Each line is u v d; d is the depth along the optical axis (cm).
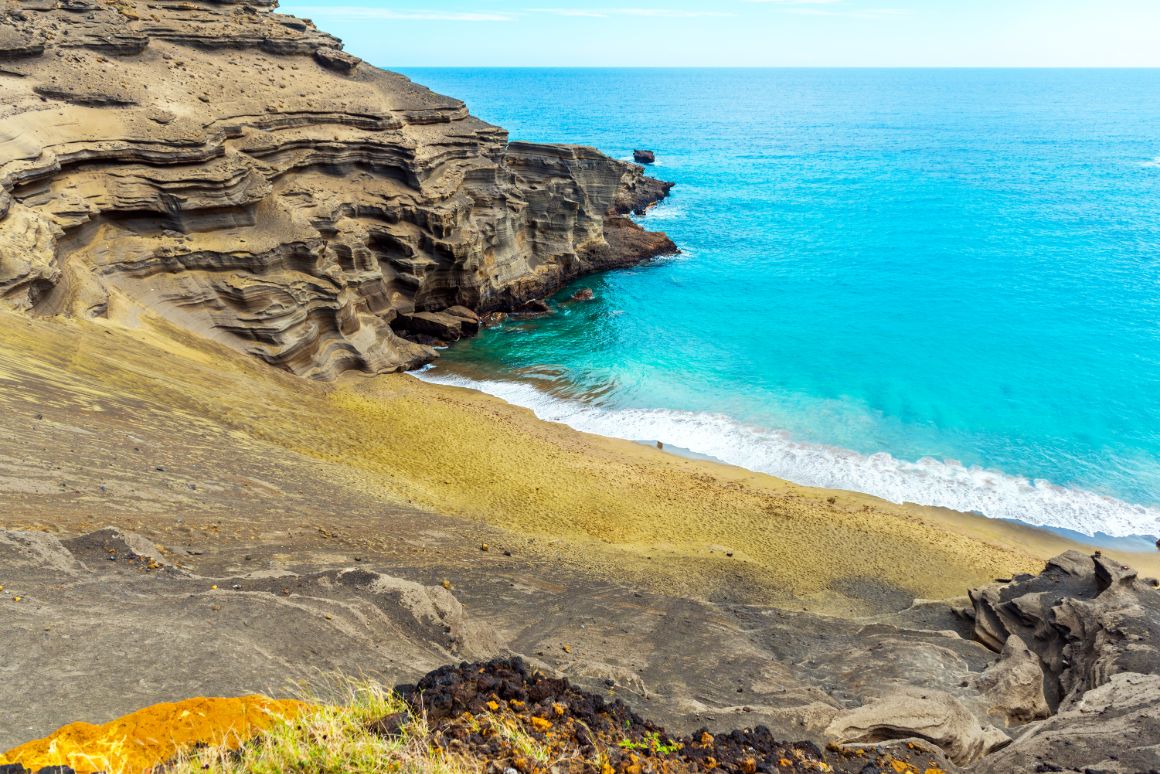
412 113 5881
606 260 7525
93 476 2016
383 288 5131
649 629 1922
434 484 3256
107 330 3441
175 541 1772
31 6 4694
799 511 3431
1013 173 13750
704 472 3819
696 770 830
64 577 1285
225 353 3972
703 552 2925
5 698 864
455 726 781
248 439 3047
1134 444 4197
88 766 665
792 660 1917
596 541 2906
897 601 2727
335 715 776
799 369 5197
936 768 1159
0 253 3048
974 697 1731
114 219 4003
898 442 4241
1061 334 5819
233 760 694
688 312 6341
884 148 17638
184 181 4075
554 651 1631
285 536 2050
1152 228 9275
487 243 6009
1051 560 2533
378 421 3897
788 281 7238
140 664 1001
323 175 5250
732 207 10644
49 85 4041
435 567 2141
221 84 4966
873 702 1457
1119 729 1302
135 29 4888
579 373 5100
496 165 6103
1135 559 3228
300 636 1207
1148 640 1878
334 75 5891
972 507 3631
